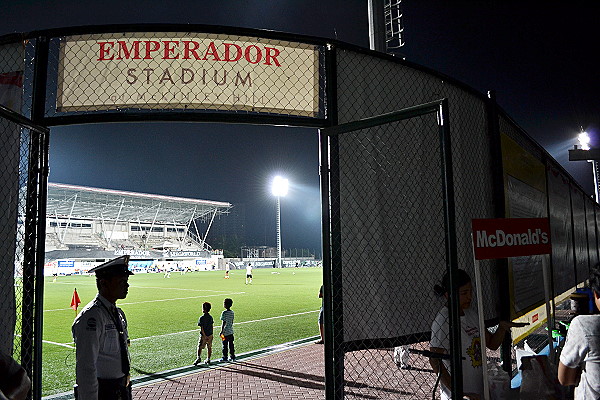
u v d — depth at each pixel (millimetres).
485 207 5160
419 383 6758
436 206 4453
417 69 4480
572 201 10297
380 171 4121
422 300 4203
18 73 3756
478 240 3297
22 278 3525
